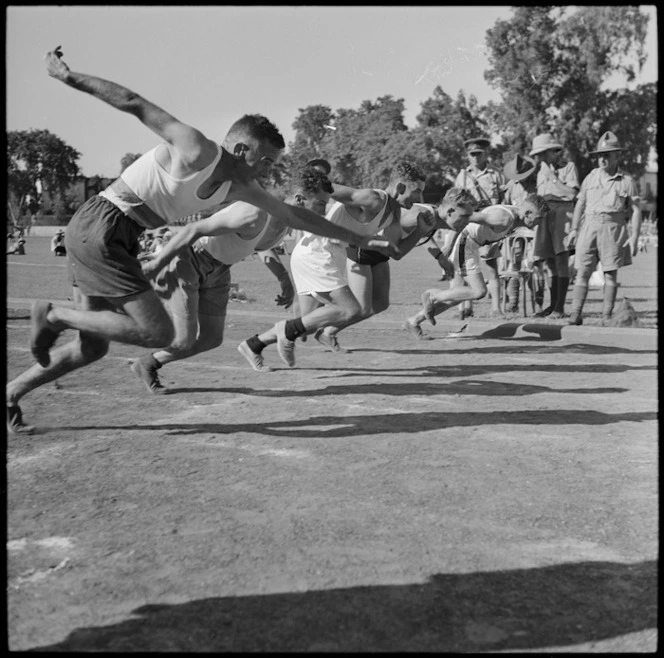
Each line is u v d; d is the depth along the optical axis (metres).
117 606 2.45
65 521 3.17
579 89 40.75
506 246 11.91
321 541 2.97
